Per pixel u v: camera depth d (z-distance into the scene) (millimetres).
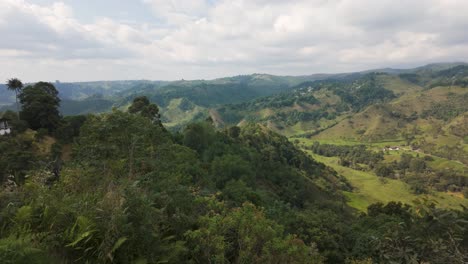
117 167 16016
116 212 6988
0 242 6109
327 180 108625
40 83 58344
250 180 52094
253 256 8297
